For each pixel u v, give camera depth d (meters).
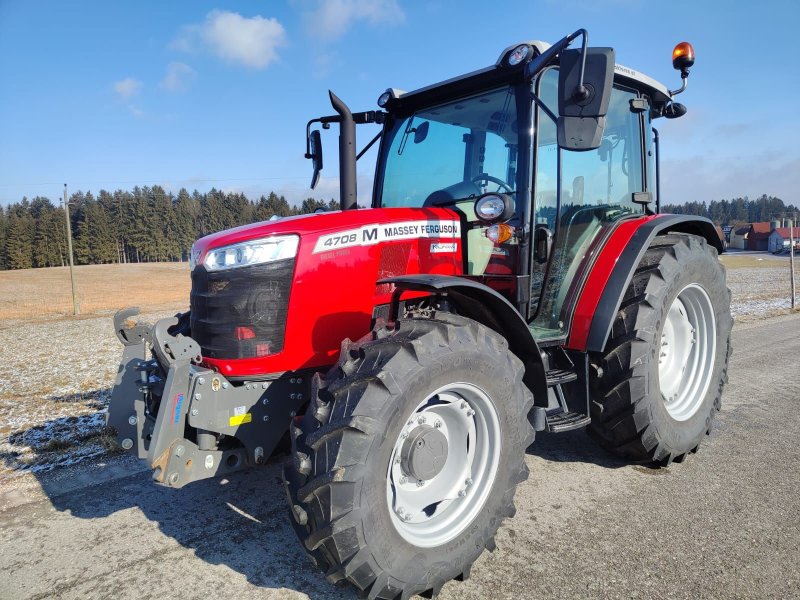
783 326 9.38
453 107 3.34
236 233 2.56
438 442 2.24
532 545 2.54
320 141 3.61
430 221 2.94
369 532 1.93
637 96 3.81
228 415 2.40
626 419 3.14
